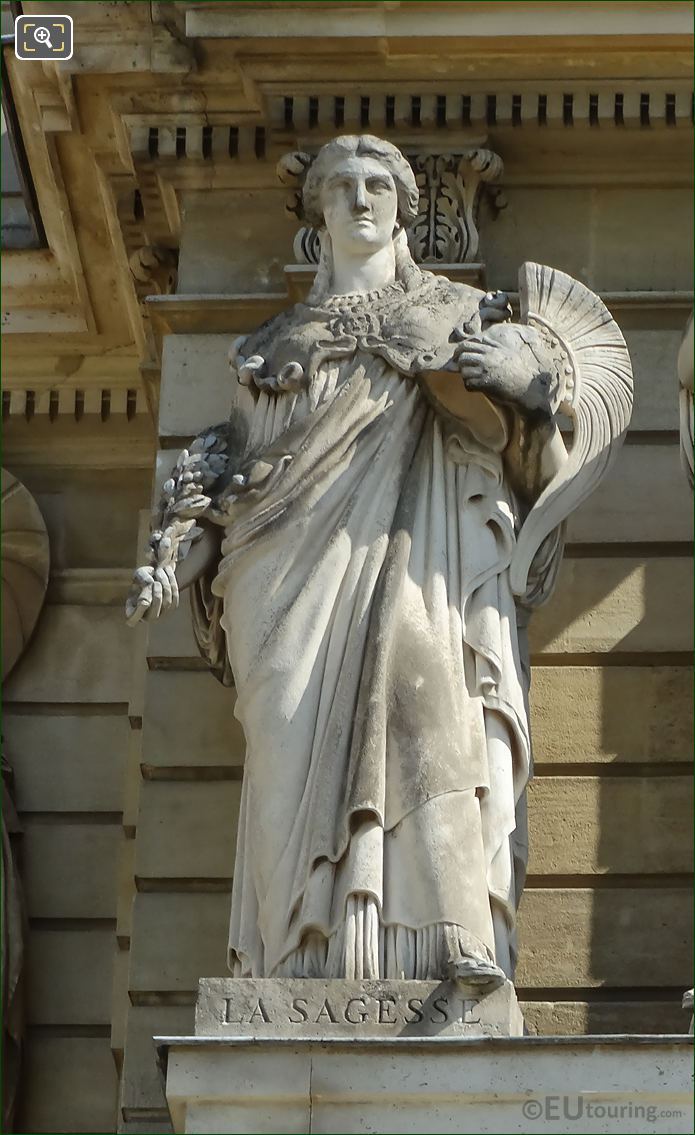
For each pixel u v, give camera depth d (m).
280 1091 12.95
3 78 17.94
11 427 18.91
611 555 16.48
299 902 13.76
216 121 17.44
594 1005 15.42
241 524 14.72
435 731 14.02
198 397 16.94
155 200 17.62
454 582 14.57
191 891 15.99
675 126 17.33
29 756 17.88
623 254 17.30
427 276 15.55
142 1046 15.65
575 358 15.16
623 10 17.16
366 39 17.16
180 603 16.58
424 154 17.27
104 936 17.39
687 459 14.67
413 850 13.76
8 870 17.19
